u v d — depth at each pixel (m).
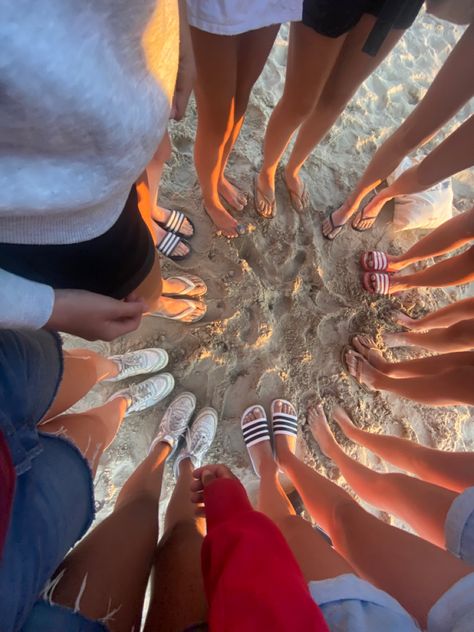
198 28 0.99
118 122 0.50
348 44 1.26
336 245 2.26
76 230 0.70
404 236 2.38
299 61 1.25
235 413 1.98
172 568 1.05
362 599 0.76
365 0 1.02
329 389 2.08
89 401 1.87
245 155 2.21
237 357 1.98
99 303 0.85
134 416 1.91
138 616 0.90
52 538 0.75
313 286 2.15
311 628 0.58
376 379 1.99
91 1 0.40
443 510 1.08
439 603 0.78
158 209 1.94
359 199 2.02
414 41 2.64
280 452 1.88
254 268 2.10
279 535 0.83
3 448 0.59
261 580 0.65
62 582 0.85
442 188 2.31
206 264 2.05
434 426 2.16
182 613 0.89
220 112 1.28
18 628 0.63
